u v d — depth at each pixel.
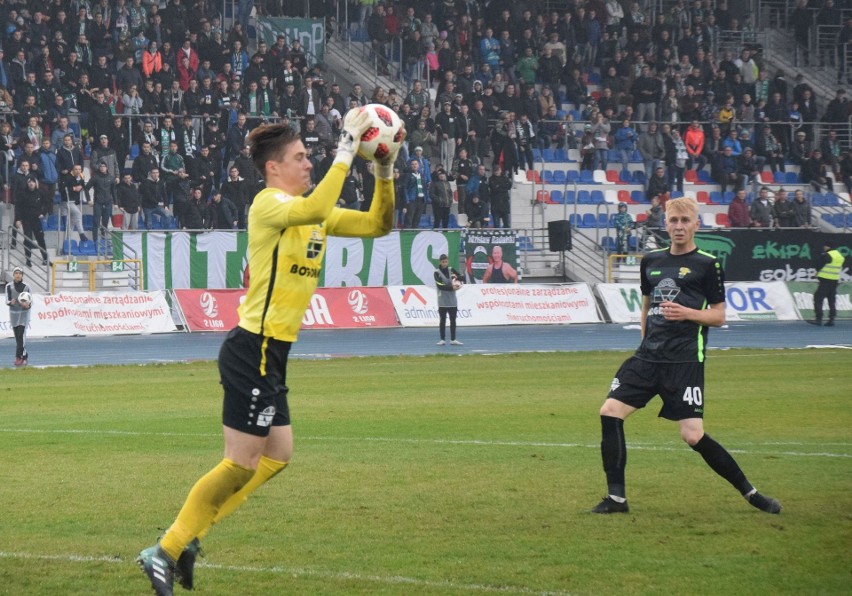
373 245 67.06
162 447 21.55
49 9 68.62
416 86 73.88
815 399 29.33
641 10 88.88
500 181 71.75
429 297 65.94
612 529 14.08
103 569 12.21
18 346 43.41
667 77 82.38
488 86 76.44
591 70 85.94
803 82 84.81
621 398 15.39
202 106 68.94
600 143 79.12
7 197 64.38
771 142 81.31
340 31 86.00
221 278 64.69
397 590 11.22
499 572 11.91
